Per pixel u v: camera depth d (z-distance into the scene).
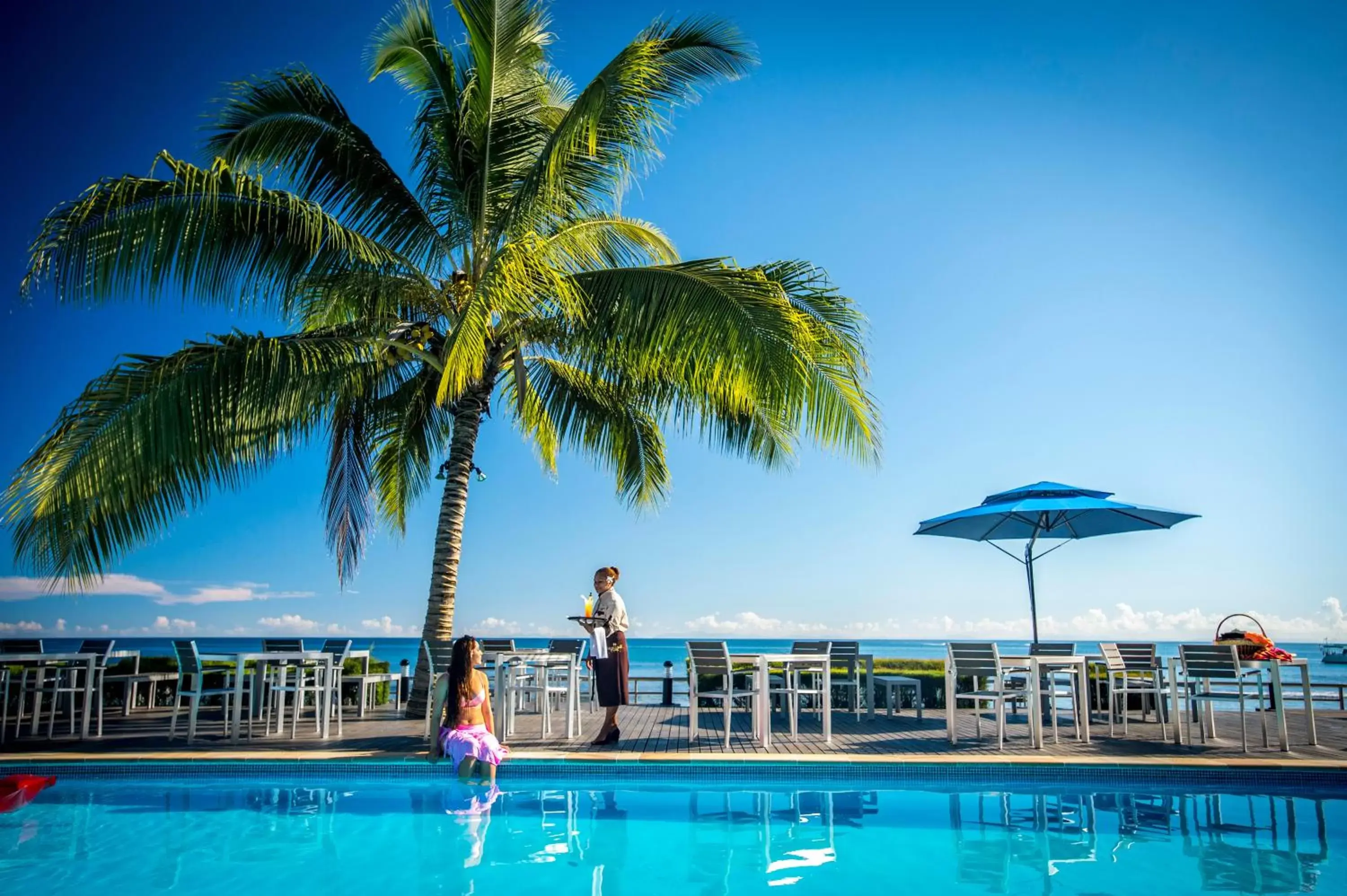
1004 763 7.16
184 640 8.65
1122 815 6.04
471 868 4.80
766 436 11.88
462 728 7.19
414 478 12.88
